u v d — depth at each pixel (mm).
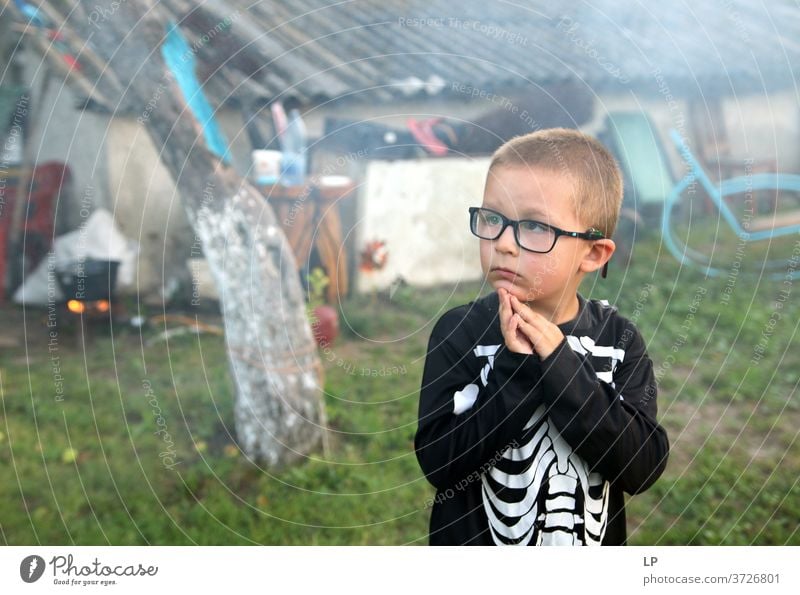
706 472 1680
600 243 913
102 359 1851
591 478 944
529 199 883
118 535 1364
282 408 1533
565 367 849
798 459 1720
